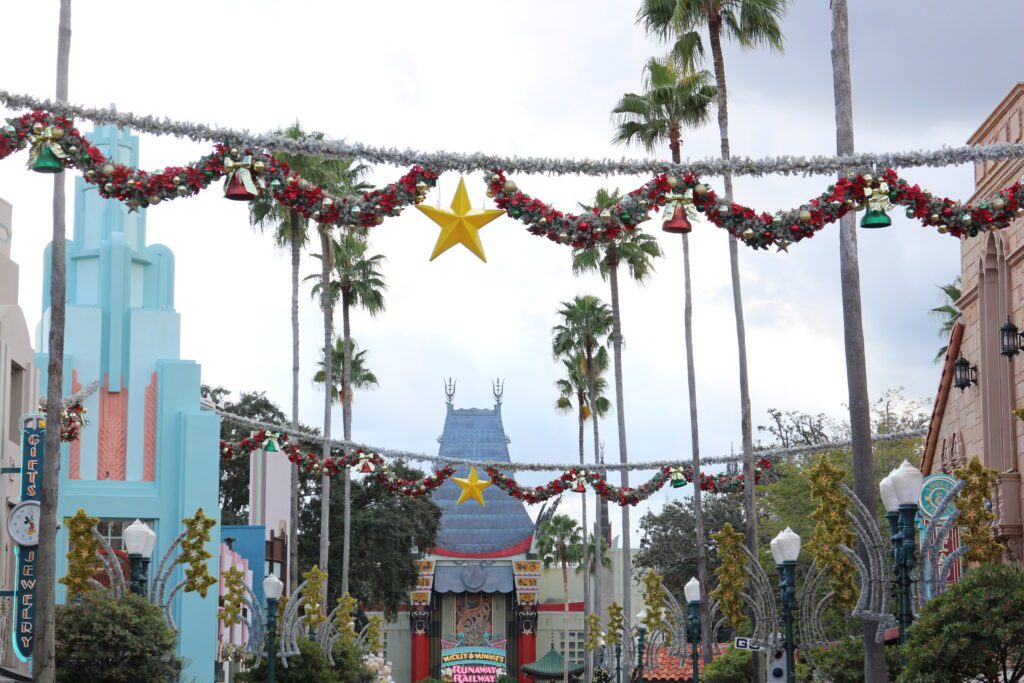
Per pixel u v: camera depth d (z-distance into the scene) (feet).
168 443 143.33
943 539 67.92
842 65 76.64
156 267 150.00
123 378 144.46
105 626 83.82
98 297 146.20
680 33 122.72
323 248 177.27
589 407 242.17
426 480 119.55
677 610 133.08
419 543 250.16
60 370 76.54
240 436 236.02
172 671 86.94
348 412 197.26
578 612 349.61
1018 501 91.76
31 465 90.48
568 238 53.16
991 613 58.18
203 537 88.07
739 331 121.70
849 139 75.97
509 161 52.54
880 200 53.21
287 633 123.44
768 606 86.02
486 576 342.44
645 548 259.60
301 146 52.03
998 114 94.84
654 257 179.11
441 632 345.51
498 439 357.20
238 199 52.49
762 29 120.88
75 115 52.37
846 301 75.61
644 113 142.10
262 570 185.88
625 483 174.70
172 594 88.02
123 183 52.44
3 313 101.71
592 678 238.68
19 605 86.43
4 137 52.39
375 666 181.06
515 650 344.90
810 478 69.97
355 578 238.48
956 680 59.00
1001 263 96.32
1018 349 90.99
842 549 68.13
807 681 97.60
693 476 120.37
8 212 109.29
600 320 218.79
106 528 140.46
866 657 70.90
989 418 96.84
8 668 90.63
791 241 53.62
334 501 239.09
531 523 346.95
